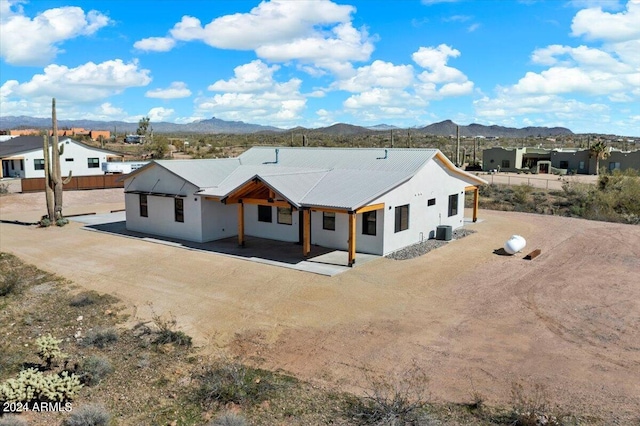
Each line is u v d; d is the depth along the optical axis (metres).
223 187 23.27
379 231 20.14
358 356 10.90
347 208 18.16
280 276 17.12
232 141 121.69
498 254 20.50
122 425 8.40
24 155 48.25
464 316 13.26
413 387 9.48
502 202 39.72
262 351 11.28
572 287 15.77
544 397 8.96
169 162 24.91
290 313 13.62
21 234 25.64
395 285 16.09
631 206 34.75
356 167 24.09
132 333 12.46
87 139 105.69
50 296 15.54
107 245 22.59
